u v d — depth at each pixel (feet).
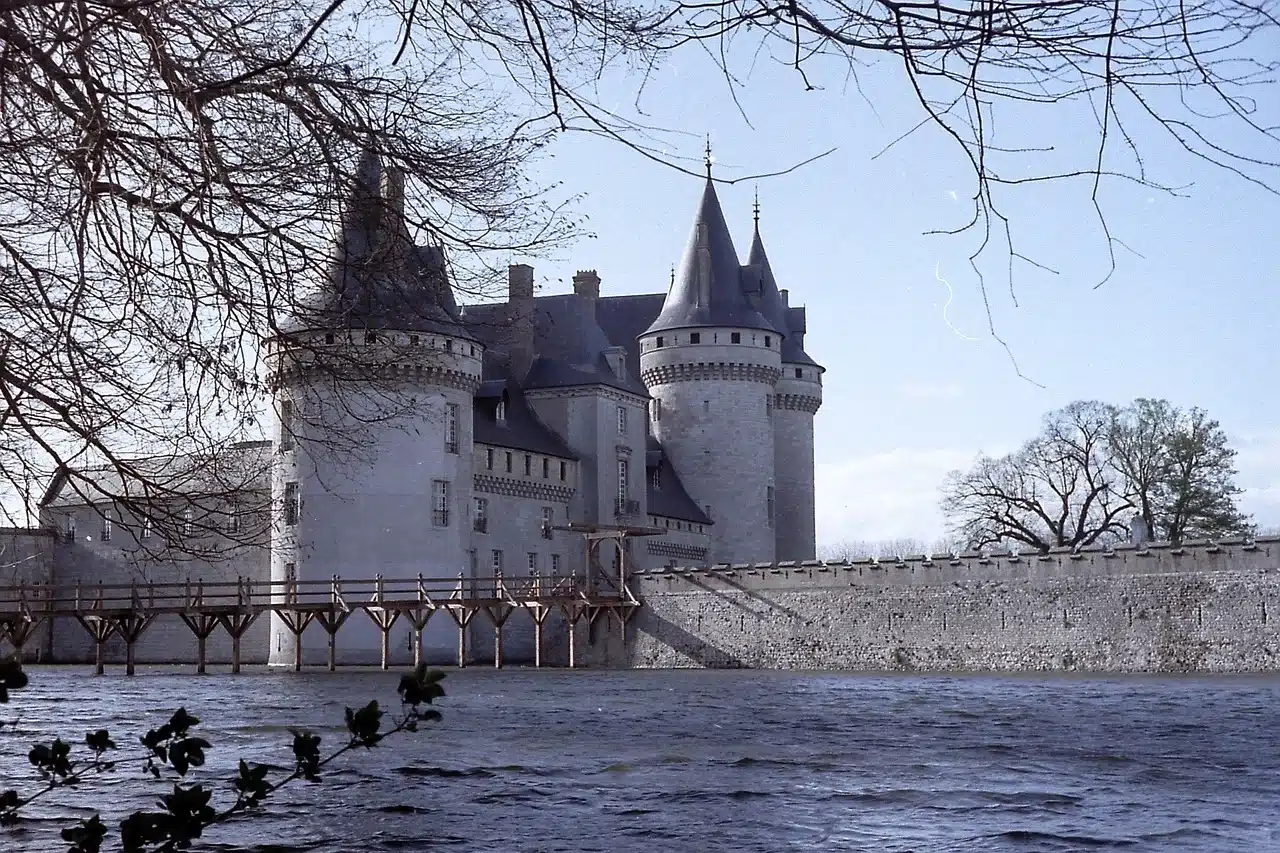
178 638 242.37
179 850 22.90
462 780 60.64
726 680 158.71
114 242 26.86
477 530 227.40
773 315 300.61
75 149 24.82
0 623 178.60
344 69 25.95
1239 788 57.77
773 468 287.69
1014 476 264.11
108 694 130.82
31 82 24.36
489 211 27.55
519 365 259.39
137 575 244.01
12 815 24.41
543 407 256.11
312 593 187.62
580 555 252.62
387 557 206.39
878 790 57.47
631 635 212.64
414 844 45.39
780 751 72.84
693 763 67.10
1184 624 159.33
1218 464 254.68
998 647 173.68
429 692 22.76
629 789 57.93
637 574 213.46
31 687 145.48
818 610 190.80
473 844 45.42
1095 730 84.99
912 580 182.09
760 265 287.48
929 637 180.04
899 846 45.09
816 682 151.02
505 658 228.63
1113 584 165.07
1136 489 256.52
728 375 277.64
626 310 302.66
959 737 80.84
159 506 30.42
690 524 273.13
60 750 23.94
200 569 240.94
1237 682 139.64
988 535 264.52
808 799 55.01
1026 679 151.84
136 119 25.85
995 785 58.90
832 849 44.65
